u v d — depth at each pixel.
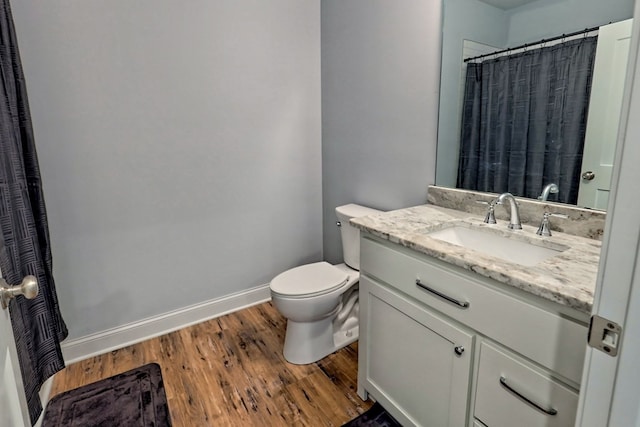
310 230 2.72
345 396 1.68
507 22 1.41
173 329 2.25
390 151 2.03
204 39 2.07
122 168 1.96
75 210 1.88
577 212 1.25
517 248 1.31
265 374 1.84
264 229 2.51
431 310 1.21
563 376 0.86
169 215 2.14
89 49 1.79
